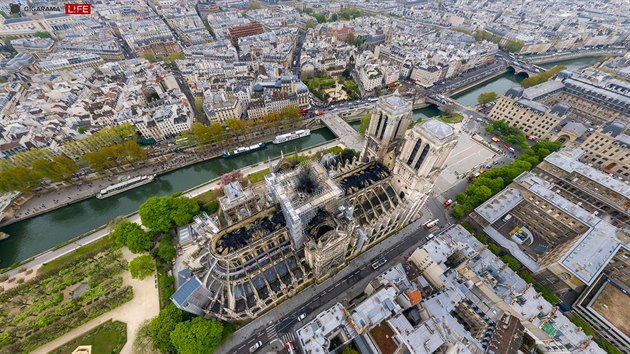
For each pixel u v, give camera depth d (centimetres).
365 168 11988
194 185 16612
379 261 12188
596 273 9938
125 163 16512
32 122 17388
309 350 8331
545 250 12506
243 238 9062
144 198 15938
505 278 10062
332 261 10256
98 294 10538
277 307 10625
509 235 13062
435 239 11025
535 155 17000
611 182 13500
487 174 15112
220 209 14012
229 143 18462
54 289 10694
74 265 11606
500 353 8625
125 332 9894
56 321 9894
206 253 10225
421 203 12456
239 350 9600
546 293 10594
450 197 15138
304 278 10319
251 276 9388
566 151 16125
